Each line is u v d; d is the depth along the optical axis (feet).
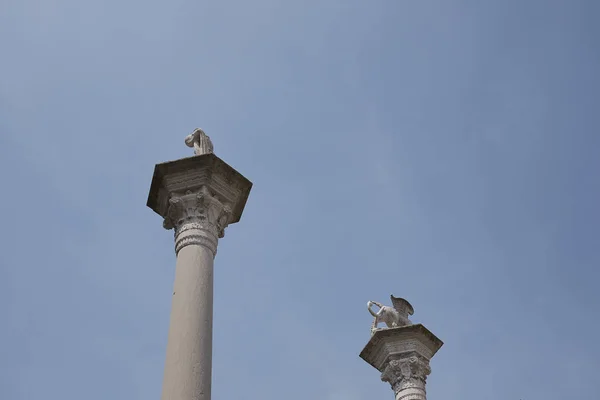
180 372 48.29
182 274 54.19
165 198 59.67
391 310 81.00
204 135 63.82
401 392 74.54
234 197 60.75
